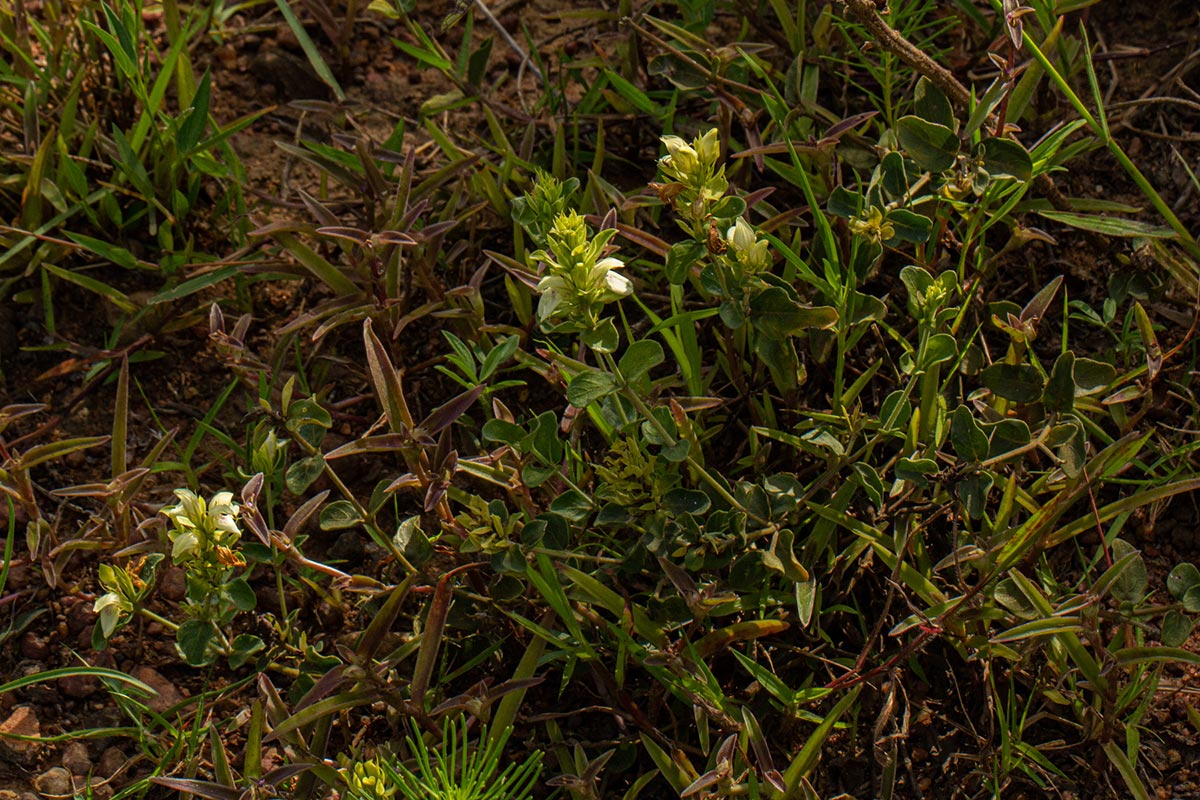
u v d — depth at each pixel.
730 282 1.24
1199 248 1.37
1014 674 1.31
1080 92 1.47
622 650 1.27
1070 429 1.26
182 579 1.35
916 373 1.27
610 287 1.21
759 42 1.47
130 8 1.46
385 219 1.39
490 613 1.31
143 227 1.45
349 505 1.27
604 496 1.27
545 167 1.46
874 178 1.31
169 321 1.41
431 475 1.25
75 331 1.42
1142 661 1.24
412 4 1.41
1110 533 1.32
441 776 1.22
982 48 1.44
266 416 1.34
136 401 1.40
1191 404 1.37
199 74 1.51
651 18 1.40
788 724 1.29
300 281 1.44
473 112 1.50
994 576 1.27
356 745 1.31
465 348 1.33
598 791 1.29
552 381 1.33
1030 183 1.38
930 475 1.27
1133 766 1.26
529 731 1.31
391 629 1.34
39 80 1.46
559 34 1.52
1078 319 1.40
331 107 1.43
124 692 1.32
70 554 1.32
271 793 1.24
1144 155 1.45
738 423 1.36
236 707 1.32
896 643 1.32
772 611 1.31
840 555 1.31
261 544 1.27
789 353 1.29
